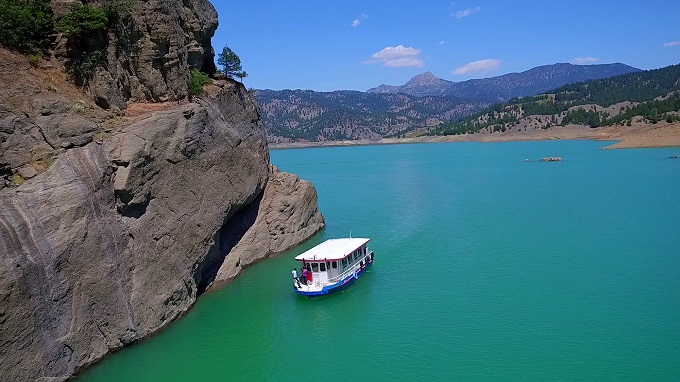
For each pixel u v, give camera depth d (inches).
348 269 1974.7
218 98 2042.3
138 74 1718.8
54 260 1178.0
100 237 1322.6
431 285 1932.8
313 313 1717.5
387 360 1406.3
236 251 2137.1
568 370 1312.7
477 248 2390.5
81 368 1253.7
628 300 1711.4
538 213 3125.0
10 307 1049.5
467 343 1473.9
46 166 1290.6
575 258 2174.0
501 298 1774.1
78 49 1551.4
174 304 1606.8
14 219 1123.3
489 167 6235.2
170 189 1600.6
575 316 1608.0
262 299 1823.3
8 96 1311.5
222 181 1895.9
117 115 1557.6
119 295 1365.7
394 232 2748.5
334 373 1353.3
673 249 2247.8
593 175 4817.9
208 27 2165.4
